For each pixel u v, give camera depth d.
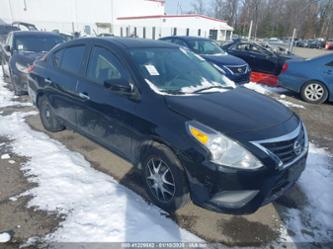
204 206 2.43
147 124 2.69
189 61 3.61
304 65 7.45
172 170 2.55
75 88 3.63
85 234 2.44
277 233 2.60
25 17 30.73
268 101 3.15
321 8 52.53
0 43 10.69
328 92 7.17
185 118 2.50
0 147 4.05
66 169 3.46
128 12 35.72
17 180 3.21
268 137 2.38
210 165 2.28
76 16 32.94
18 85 6.53
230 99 2.95
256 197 2.34
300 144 2.66
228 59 8.12
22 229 2.49
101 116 3.25
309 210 2.93
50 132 4.62
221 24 29.22
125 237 2.42
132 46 3.36
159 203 2.81
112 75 3.19
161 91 2.84
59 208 2.76
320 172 3.73
